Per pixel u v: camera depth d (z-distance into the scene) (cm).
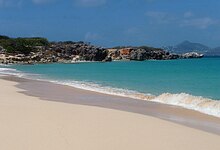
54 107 1836
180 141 1188
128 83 4053
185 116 1838
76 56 14700
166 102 2397
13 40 15362
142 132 1295
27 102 2045
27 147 1018
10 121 1370
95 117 1565
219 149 1109
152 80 4556
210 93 3036
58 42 16812
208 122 1670
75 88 3369
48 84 3800
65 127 1305
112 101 2438
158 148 1088
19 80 4400
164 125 1446
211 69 7812
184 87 3597
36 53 13762
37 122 1372
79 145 1069
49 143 1071
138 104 2297
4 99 2180
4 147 1011
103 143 1109
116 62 14725
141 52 17488
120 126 1384
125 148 1067
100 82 4181
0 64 11125
